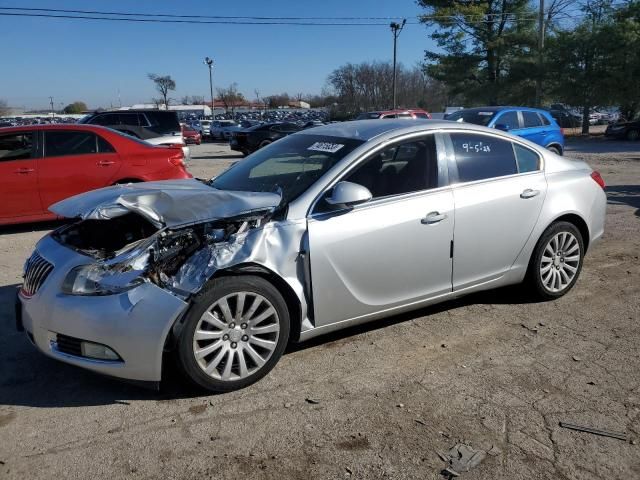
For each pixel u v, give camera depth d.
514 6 40.91
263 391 3.54
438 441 3.02
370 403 3.40
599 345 4.16
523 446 2.97
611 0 34.59
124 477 2.76
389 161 4.12
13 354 4.10
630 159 18.91
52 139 8.05
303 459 2.89
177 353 3.34
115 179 8.31
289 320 3.70
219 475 2.78
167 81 69.94
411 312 4.79
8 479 2.74
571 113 42.12
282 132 22.55
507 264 4.66
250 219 3.58
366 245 3.88
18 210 7.82
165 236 3.45
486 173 4.53
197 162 21.00
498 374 3.74
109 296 3.28
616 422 3.18
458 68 42.25
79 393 3.55
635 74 32.53
